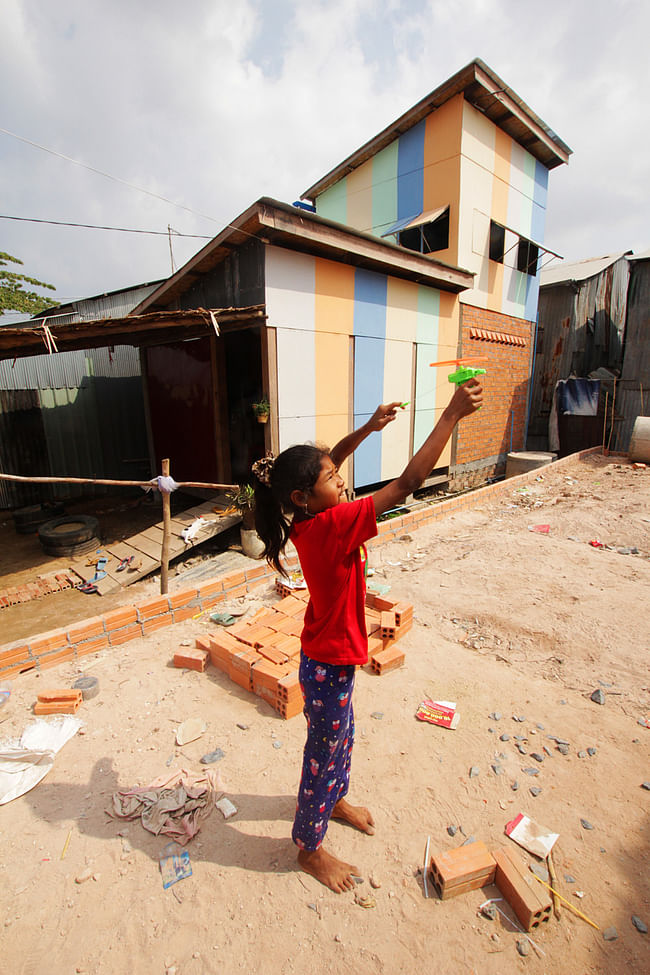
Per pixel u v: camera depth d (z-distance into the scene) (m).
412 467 1.52
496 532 6.66
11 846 2.23
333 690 1.81
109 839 2.26
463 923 1.90
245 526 7.34
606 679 3.40
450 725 2.94
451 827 2.30
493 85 9.97
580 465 11.68
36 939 1.86
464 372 1.50
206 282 8.05
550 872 2.07
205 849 2.21
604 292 15.75
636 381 13.78
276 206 6.06
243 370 9.38
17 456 10.86
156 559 7.16
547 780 2.56
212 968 1.76
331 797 1.96
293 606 4.18
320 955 1.80
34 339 6.07
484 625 4.16
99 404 12.01
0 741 2.83
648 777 2.57
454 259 10.63
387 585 4.97
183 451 10.15
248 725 2.98
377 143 11.60
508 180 11.80
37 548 8.55
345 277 7.84
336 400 8.05
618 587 4.80
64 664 3.66
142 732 2.94
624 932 1.86
